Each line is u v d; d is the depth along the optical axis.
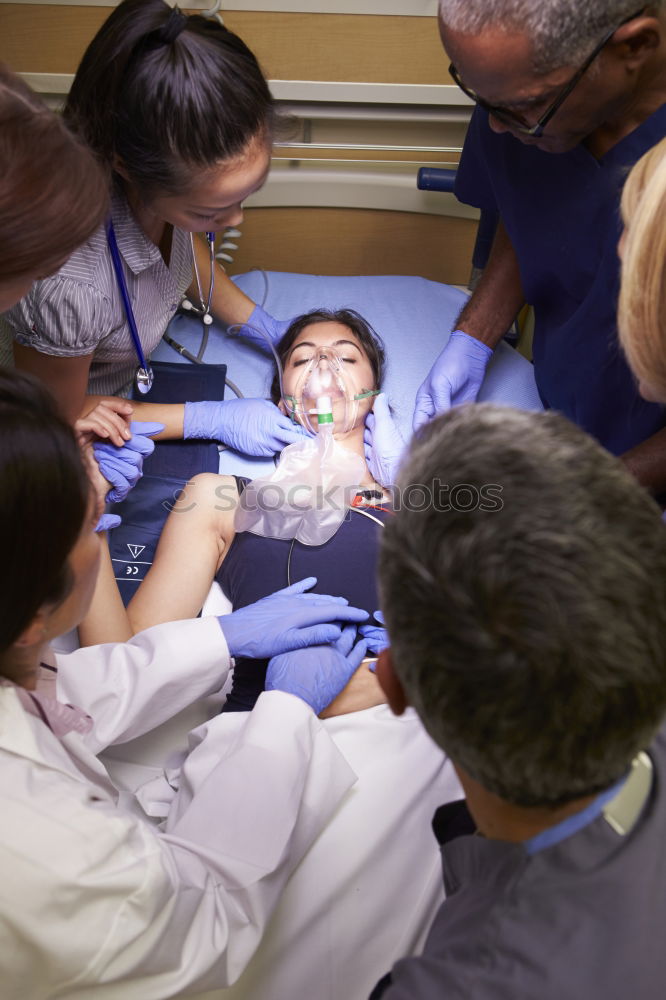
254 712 1.30
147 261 1.56
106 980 0.85
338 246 2.64
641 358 0.90
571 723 0.56
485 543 0.55
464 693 0.58
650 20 1.07
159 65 1.18
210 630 1.41
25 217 0.99
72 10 2.00
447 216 2.53
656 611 0.55
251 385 2.23
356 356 2.10
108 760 1.50
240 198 1.38
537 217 1.59
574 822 0.67
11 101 0.98
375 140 2.32
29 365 1.58
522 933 0.64
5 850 0.80
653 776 0.70
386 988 0.78
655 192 0.82
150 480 1.96
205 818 1.15
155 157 1.27
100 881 0.82
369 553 1.80
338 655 1.56
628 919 0.63
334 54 2.10
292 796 1.20
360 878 1.30
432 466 0.62
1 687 0.89
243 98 1.22
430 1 1.98
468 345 2.05
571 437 0.61
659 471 1.50
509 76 1.12
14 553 0.76
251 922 1.05
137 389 2.13
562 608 0.54
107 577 1.68
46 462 0.77
